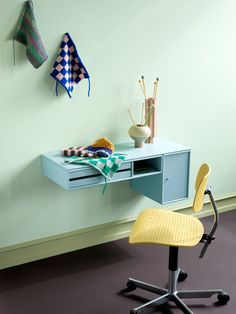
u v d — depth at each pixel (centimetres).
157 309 233
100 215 308
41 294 248
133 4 281
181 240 209
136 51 291
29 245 283
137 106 302
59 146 278
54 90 267
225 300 238
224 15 321
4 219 271
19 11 244
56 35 259
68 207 292
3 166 262
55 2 253
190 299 243
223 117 348
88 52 273
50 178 266
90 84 279
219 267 277
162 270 274
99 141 271
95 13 269
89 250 302
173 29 301
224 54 331
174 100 318
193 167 344
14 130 260
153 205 331
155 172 275
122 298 244
